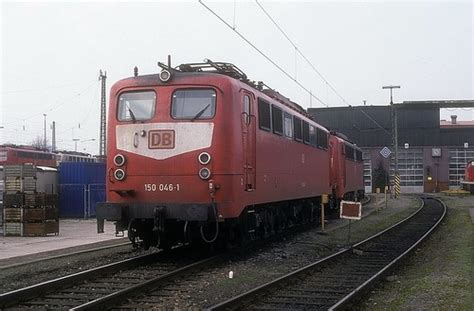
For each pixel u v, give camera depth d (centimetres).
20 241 1852
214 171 1304
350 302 945
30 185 2069
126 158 1356
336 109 7269
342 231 2294
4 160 3406
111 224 2555
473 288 1045
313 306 949
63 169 2850
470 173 6138
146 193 1338
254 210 1591
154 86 1363
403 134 7288
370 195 6212
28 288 973
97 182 2878
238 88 1373
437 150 7194
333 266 1395
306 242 1859
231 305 903
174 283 1118
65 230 2253
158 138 1338
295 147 1919
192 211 1280
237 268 1314
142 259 1363
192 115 1330
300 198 2008
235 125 1342
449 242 1856
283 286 1111
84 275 1131
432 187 7219
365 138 7225
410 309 908
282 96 1914
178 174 1318
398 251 1702
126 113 1379
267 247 1720
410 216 3031
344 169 3234
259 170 1517
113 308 909
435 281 1131
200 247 1625
